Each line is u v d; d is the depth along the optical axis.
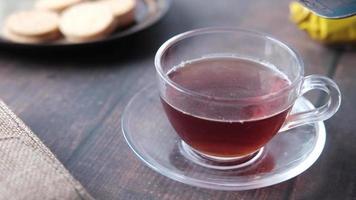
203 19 0.60
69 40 0.56
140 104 0.46
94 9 0.59
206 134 0.38
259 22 0.59
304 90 0.41
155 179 0.39
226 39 0.45
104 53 0.54
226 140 0.38
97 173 0.40
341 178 0.39
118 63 0.53
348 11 0.43
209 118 0.37
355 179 0.39
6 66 0.52
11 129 0.39
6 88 0.49
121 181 0.39
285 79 0.41
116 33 0.57
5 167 0.36
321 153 0.42
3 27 0.58
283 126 0.41
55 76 0.51
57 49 0.53
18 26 0.56
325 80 0.41
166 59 0.41
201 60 0.43
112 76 0.51
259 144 0.39
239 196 0.38
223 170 0.39
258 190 0.38
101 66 0.52
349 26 0.52
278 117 0.38
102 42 0.53
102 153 0.41
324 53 0.54
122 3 0.60
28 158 0.36
